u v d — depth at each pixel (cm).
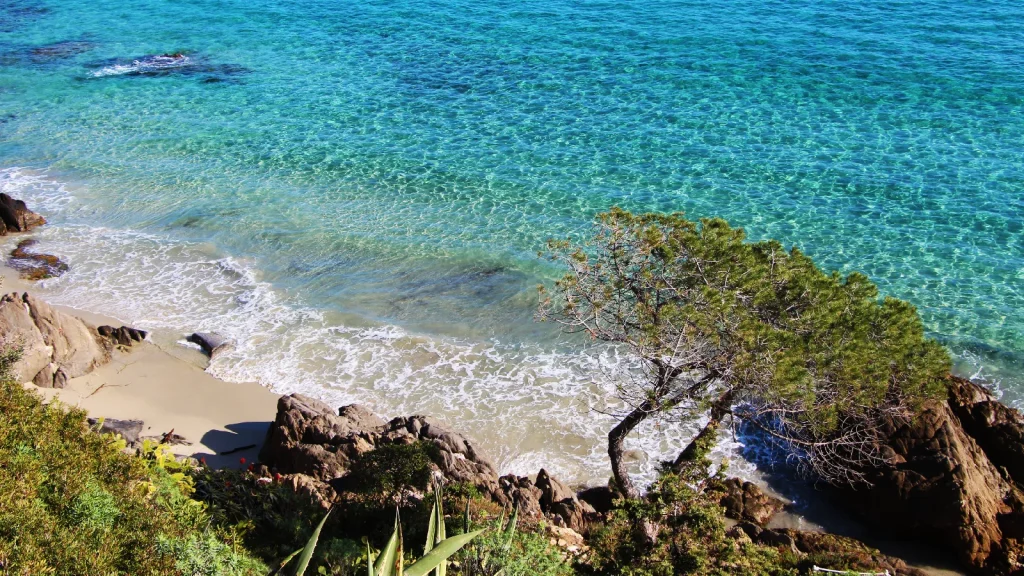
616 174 4531
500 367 3206
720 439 2870
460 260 3875
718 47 6269
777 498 2664
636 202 4238
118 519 1561
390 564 1288
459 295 3638
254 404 2986
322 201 4453
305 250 4006
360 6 8000
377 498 2250
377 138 5150
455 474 2481
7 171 4856
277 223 4247
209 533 1602
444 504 2220
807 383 2050
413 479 2247
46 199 4534
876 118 5003
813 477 2714
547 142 4950
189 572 1454
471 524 1941
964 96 5206
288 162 4909
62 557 1367
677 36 6562
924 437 2556
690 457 2208
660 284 2230
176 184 4694
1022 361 3092
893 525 2503
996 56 5766
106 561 1395
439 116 5409
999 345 3167
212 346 3256
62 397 2861
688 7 7300
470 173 4647
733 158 4628
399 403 3017
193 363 3200
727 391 2206
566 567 1833
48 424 1844
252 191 4584
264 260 3934
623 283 2289
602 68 6025
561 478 2716
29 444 1727
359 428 2697
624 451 2814
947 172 4350
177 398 2983
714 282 2211
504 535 1666
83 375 3028
